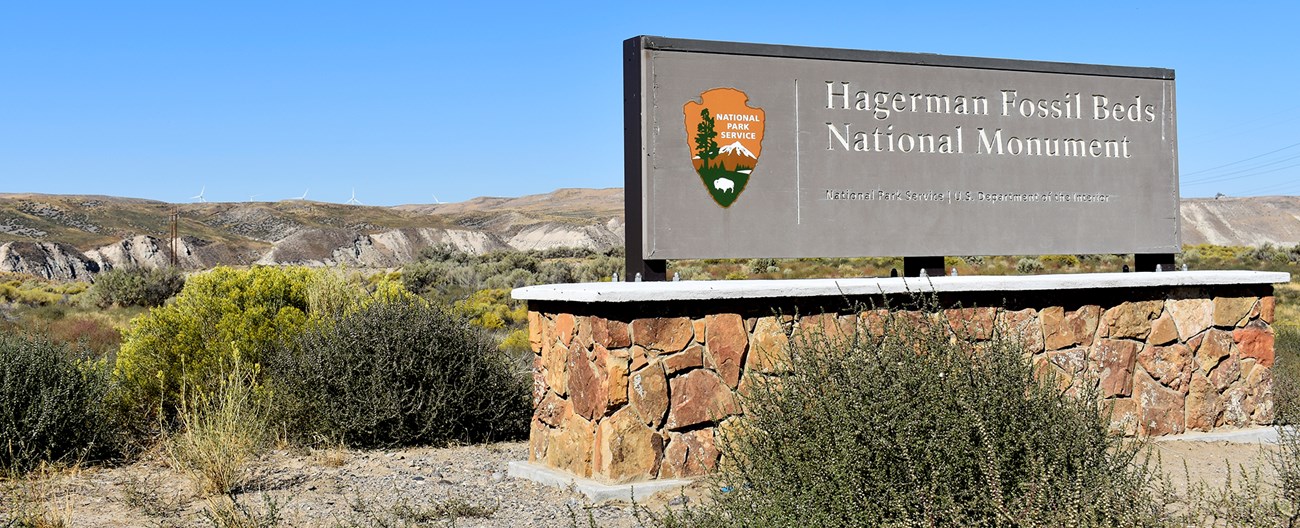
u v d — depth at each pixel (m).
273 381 9.85
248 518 6.37
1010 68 8.97
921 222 8.62
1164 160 9.47
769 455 4.88
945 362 4.74
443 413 9.60
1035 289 7.94
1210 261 52.59
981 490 4.38
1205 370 8.69
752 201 8.12
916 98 8.66
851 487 4.43
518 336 18.00
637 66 7.90
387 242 159.75
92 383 9.15
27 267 110.12
